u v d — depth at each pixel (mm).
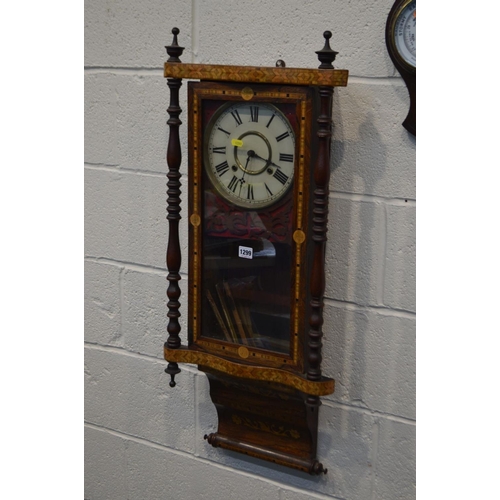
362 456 1610
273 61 1563
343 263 1560
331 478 1657
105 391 1976
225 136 1493
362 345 1569
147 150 1777
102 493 2041
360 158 1503
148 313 1862
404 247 1490
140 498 1976
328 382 1457
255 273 1513
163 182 1770
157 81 1727
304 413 1582
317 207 1405
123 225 1852
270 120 1437
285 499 1731
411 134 1441
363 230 1526
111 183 1848
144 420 1927
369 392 1579
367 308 1551
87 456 2049
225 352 1562
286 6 1526
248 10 1573
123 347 1922
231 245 1529
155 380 1888
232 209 1514
